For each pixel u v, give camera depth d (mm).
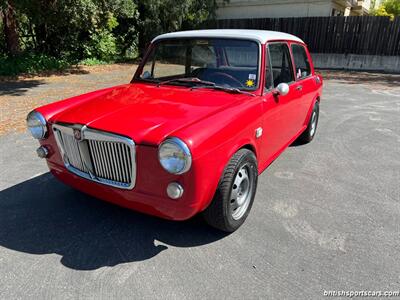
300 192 3959
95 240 2982
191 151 2328
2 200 3613
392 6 20516
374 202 3760
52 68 13992
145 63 4082
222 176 2762
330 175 4461
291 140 4680
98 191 2836
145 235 3066
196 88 3508
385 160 5027
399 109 8398
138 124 2633
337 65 17219
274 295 2395
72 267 2635
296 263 2729
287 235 3107
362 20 16031
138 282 2490
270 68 3566
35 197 3691
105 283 2473
